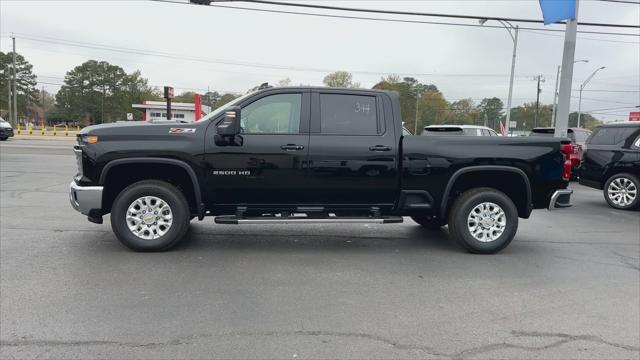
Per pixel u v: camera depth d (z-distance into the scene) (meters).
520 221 8.73
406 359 3.33
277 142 5.70
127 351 3.34
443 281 5.03
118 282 4.72
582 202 11.32
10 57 87.56
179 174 5.91
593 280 5.18
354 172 5.83
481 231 6.13
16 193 10.07
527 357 3.40
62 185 11.35
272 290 4.62
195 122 5.78
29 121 96.81
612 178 10.25
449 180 5.98
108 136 5.55
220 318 3.93
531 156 6.07
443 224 7.34
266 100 5.80
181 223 5.75
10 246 5.91
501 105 86.94
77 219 7.54
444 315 4.12
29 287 4.52
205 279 4.89
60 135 46.56
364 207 6.00
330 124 5.86
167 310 4.07
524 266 5.67
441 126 16.75
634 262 5.95
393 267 5.49
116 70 92.81
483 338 3.69
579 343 3.64
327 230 7.39
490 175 6.22
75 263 5.29
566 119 14.73
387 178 5.91
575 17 14.40
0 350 3.30
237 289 4.62
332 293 4.59
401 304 4.34
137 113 93.94
